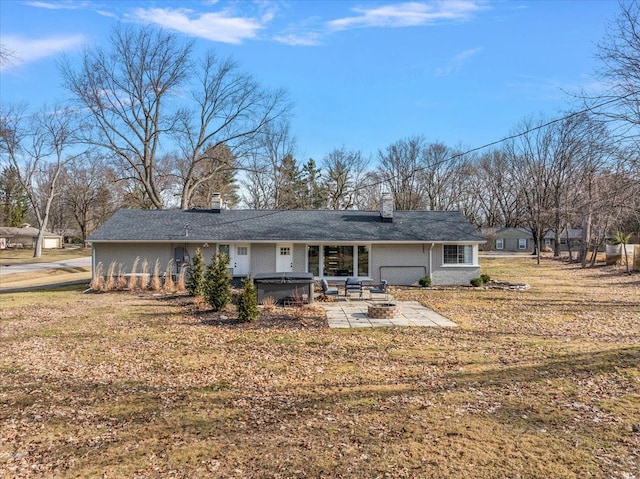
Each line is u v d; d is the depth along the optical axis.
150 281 21.89
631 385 7.15
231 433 5.52
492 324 12.66
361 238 22.69
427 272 23.05
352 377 7.80
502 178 57.53
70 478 4.49
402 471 4.53
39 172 56.09
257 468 4.63
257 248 23.05
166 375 8.05
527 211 53.88
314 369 8.35
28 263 41.91
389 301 16.80
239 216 25.55
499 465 4.64
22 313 14.82
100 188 60.31
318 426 5.69
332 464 4.69
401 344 10.31
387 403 6.48
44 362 8.91
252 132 37.25
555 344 10.08
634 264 27.53
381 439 5.28
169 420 5.97
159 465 4.73
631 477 4.37
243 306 12.99
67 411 6.34
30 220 84.00
